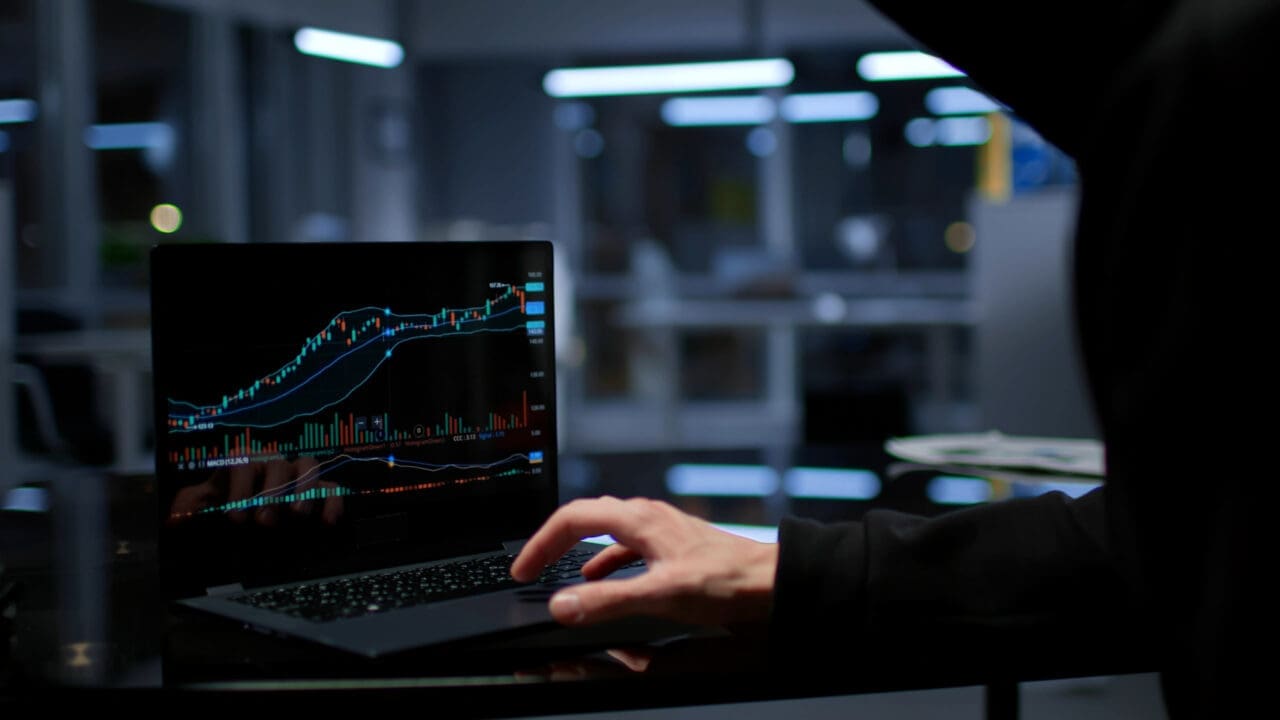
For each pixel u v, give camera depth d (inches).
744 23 317.4
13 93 226.5
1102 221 21.2
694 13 318.0
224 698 24.7
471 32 327.6
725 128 336.8
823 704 84.4
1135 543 21.5
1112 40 21.4
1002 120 327.3
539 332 40.9
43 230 228.8
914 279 334.0
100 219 238.7
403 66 321.4
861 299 334.3
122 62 245.0
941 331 307.7
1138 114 20.4
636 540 29.7
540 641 28.3
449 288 38.9
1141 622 27.4
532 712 24.9
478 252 39.5
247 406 34.4
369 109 311.1
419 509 37.5
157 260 33.3
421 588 32.7
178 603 31.1
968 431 292.5
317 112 295.9
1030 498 30.0
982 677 26.2
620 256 344.5
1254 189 18.7
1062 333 84.4
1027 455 63.8
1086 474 57.2
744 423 324.5
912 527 29.3
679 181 341.1
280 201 277.1
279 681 25.0
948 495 53.8
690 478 60.6
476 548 38.6
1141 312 20.4
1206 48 19.2
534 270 40.9
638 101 338.0
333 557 35.5
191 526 32.9
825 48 325.1
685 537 29.6
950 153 333.7
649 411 338.0
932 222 336.2
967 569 28.0
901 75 262.7
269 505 34.5
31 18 225.9
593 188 342.6
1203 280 19.4
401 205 323.0
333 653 26.9
